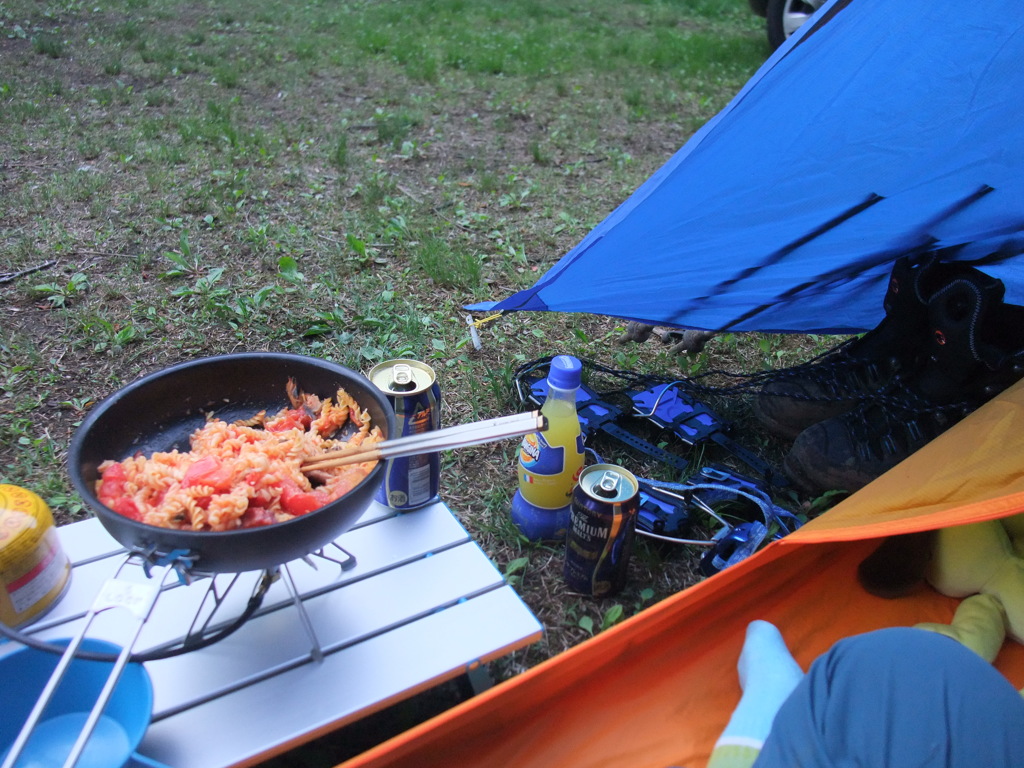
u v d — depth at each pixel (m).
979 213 1.90
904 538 1.91
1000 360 1.97
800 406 2.38
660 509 2.08
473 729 1.46
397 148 4.75
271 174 4.18
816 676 1.32
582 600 1.93
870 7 1.77
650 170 4.83
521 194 4.27
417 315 3.07
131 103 4.97
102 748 1.34
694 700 1.64
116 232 3.45
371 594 1.62
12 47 5.70
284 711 1.40
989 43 1.64
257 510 1.36
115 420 1.50
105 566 1.65
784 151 1.93
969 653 1.26
